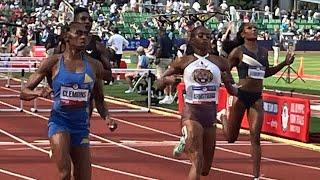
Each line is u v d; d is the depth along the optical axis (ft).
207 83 29.14
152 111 70.23
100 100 26.27
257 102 34.83
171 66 29.86
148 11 224.53
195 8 212.64
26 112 68.03
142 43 192.75
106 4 240.94
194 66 29.22
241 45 34.99
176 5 215.72
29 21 183.11
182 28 144.87
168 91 75.36
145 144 49.75
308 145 49.55
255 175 35.14
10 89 94.38
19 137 51.98
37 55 113.70
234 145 49.52
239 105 34.83
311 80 115.96
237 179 37.52
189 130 28.73
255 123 34.71
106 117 26.35
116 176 38.11
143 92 84.74
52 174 38.22
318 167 41.96
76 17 26.40
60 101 24.77
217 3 265.95
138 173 39.06
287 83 108.37
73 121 24.91
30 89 25.11
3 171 38.99
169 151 46.70
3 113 67.21
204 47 29.50
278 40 190.60
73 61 24.99
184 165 41.60
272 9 283.38
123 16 213.87
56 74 24.82
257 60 34.55
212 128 29.43
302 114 50.93
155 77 75.92
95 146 48.52
